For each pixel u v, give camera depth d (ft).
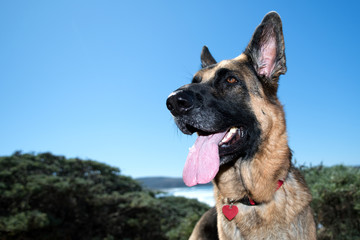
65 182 8.25
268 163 1.76
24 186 7.96
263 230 1.70
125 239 9.11
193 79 2.12
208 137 1.90
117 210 9.54
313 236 1.73
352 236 2.78
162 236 9.50
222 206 1.87
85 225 8.66
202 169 1.79
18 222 6.76
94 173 11.32
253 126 1.83
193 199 13.17
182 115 1.80
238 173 1.85
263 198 1.71
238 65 1.97
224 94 1.87
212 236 2.23
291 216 1.69
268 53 2.01
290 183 1.81
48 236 7.36
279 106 1.96
